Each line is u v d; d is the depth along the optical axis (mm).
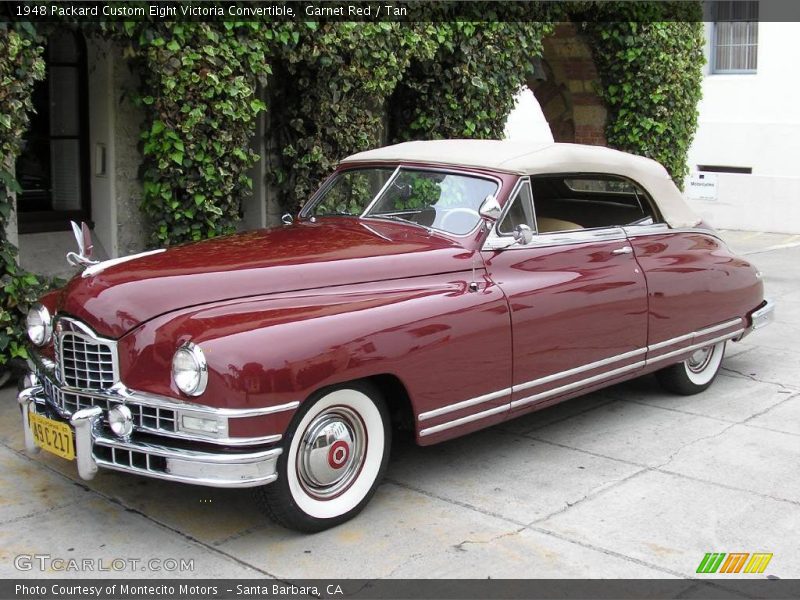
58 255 7555
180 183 7004
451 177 5367
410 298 4535
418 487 4867
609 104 11711
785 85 16469
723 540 4270
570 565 3998
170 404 3885
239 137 7184
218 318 4004
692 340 6203
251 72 7121
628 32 10922
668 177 6324
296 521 4160
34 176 7719
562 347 5219
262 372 3844
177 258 4539
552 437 5727
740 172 17375
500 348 4852
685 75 11461
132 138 7660
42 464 5043
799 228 16359
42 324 4543
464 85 9031
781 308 9852
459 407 4703
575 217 5797
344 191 5820
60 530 4270
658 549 4164
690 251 6250
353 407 4324
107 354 4098
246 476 3854
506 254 5090
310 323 4090
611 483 4953
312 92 7992
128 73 7508
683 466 5223
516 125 16859
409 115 9227
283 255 4590
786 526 4434
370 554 4082
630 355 5707
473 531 4328
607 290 5473
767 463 5285
